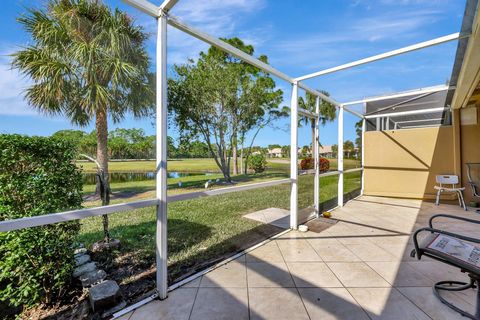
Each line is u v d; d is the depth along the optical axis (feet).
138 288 6.35
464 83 10.96
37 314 5.44
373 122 21.01
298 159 11.85
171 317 5.28
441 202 17.47
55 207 5.57
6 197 5.01
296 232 10.98
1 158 4.90
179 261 7.96
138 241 8.67
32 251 5.24
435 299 5.89
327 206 16.28
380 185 20.21
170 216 11.68
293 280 6.80
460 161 16.96
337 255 8.46
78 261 7.02
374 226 11.86
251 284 6.60
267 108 15.92
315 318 5.24
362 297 5.99
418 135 18.70
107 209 5.30
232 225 11.57
